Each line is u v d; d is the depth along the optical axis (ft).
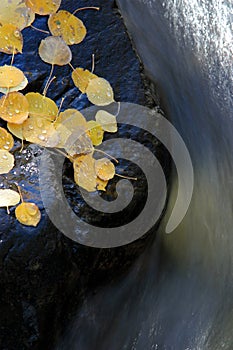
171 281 4.19
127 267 3.98
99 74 4.03
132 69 4.08
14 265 3.61
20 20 4.01
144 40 4.21
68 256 3.70
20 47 3.98
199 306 4.20
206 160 4.25
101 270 3.86
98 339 3.97
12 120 3.79
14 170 3.72
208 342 4.13
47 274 3.66
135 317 4.08
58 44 4.02
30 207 3.67
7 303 3.65
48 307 3.70
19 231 3.63
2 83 3.85
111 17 4.17
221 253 4.25
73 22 4.09
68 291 3.74
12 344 3.72
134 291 4.06
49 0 4.08
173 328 4.16
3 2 4.00
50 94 3.92
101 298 3.92
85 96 3.96
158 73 4.19
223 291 4.21
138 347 4.09
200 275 4.23
